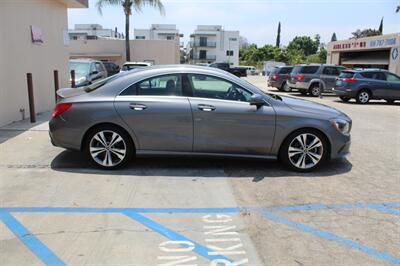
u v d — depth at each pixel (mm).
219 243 3818
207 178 5699
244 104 5855
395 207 4824
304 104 6223
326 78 22188
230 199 4941
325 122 5953
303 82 22734
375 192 5340
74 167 6023
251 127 5840
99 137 5832
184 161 6469
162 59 43188
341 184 5629
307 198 5055
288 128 5898
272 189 5336
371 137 9281
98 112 5727
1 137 7926
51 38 12344
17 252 3580
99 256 3529
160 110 5738
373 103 18484
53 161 6305
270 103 5941
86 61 15445
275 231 4102
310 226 4242
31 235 3898
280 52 94688
